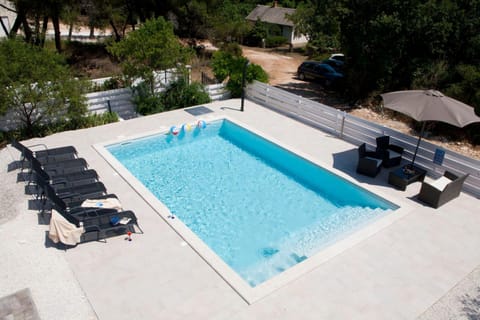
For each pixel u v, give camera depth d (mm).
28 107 14195
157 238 8953
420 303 7637
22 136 13906
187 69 17469
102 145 13250
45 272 7867
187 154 13961
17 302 7184
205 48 35406
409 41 20859
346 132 14727
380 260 8688
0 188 10562
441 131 18062
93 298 7336
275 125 15805
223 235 10016
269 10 51812
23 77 13062
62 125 14711
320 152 13695
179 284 7746
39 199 10078
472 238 9523
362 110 20500
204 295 7523
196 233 10055
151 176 12477
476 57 20406
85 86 14688
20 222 9266
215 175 12727
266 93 17703
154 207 10000
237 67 18359
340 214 10984
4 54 13047
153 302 7305
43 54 13703
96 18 29234
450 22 20094
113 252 8461
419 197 10969
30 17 25438
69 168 11102
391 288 7957
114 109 16625
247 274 8695
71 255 8328
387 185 11758
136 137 14023
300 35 45719
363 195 11586
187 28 31219
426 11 19891
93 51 28984
